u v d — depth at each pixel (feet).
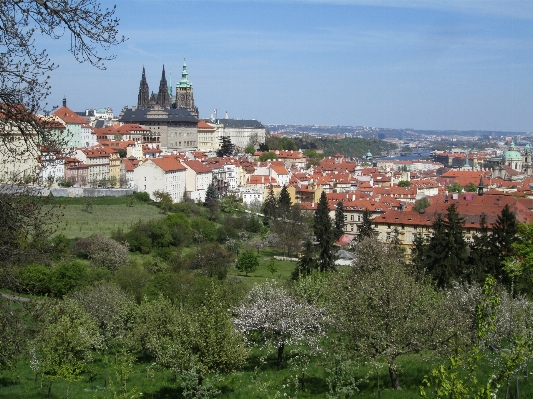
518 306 221.87
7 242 128.57
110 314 320.50
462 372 197.88
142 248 621.31
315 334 257.34
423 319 200.44
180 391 233.76
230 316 269.64
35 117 127.95
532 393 181.47
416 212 654.94
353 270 361.71
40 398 227.81
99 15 119.34
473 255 410.52
